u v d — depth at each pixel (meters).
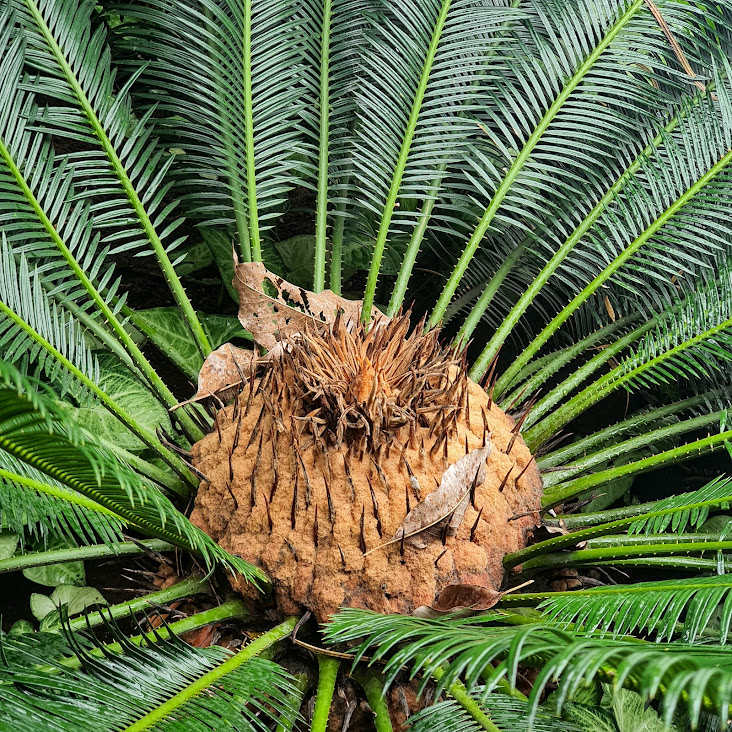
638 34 1.48
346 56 1.51
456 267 1.44
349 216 1.47
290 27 1.46
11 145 1.28
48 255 1.28
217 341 1.57
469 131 1.52
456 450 1.18
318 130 1.48
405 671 1.12
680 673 0.71
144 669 0.95
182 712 0.92
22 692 0.89
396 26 1.50
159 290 1.75
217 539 1.17
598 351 1.75
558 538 1.16
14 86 1.29
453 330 1.79
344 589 1.13
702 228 1.50
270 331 1.30
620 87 1.48
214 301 1.77
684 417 1.63
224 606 1.14
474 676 0.81
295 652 1.14
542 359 1.49
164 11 1.45
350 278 1.83
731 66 1.46
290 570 1.13
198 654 1.00
